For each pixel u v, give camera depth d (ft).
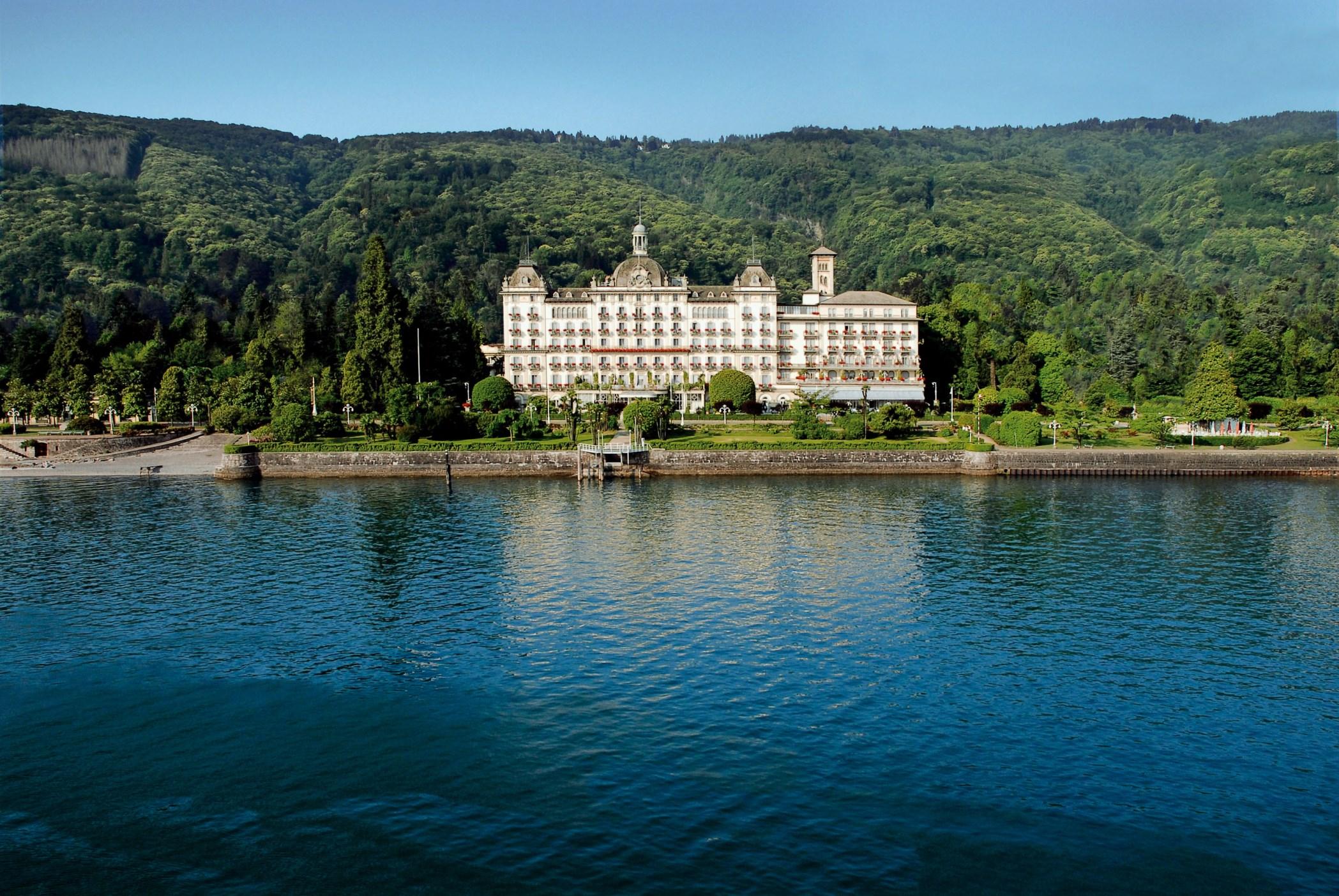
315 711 296.71
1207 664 328.90
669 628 361.51
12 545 492.95
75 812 245.86
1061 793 248.11
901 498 627.87
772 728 280.10
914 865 219.00
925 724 283.38
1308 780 254.47
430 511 584.40
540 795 247.70
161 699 306.96
